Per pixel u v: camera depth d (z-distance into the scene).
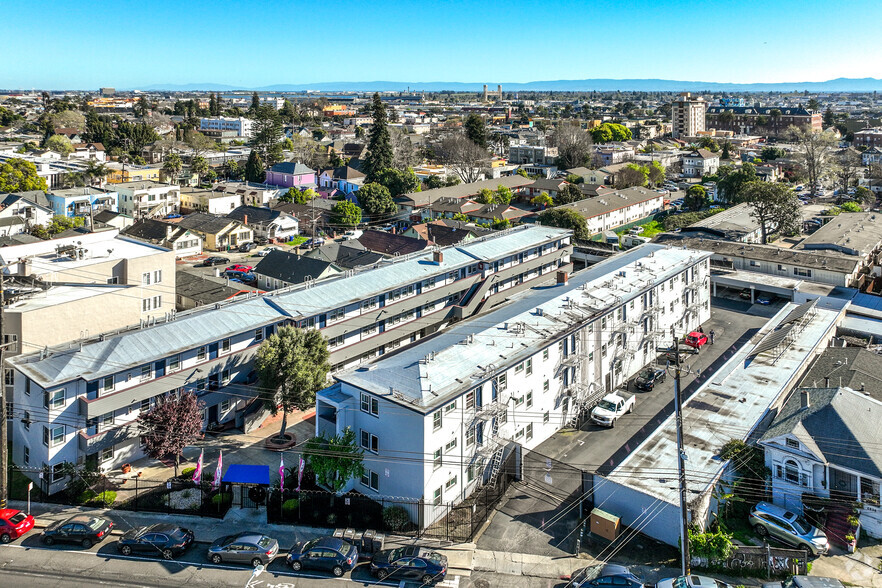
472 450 41.56
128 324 57.28
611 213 127.94
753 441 42.38
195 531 37.56
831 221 110.31
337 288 56.25
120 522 38.16
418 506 37.72
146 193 130.38
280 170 157.88
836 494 37.47
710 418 45.78
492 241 73.56
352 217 121.25
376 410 39.66
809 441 38.16
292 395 45.84
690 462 40.12
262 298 53.34
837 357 53.41
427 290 63.00
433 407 37.62
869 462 36.53
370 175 154.62
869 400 41.91
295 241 116.50
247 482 39.31
